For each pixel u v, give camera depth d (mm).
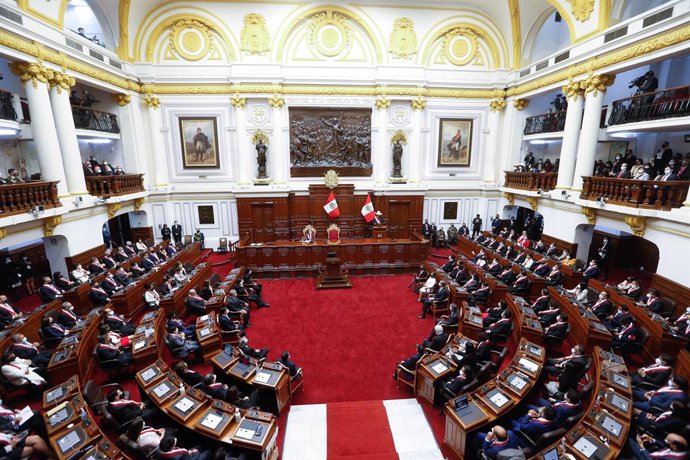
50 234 10445
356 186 17484
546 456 4332
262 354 7453
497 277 11797
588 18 11586
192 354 8227
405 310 10914
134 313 10062
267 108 16438
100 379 7371
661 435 4957
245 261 14008
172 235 16875
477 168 18203
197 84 16016
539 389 6453
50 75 10492
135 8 14539
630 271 14453
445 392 6188
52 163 10633
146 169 16469
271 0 15352
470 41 16844
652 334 7578
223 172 17062
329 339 9195
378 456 5355
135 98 15547
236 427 5051
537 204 15008
